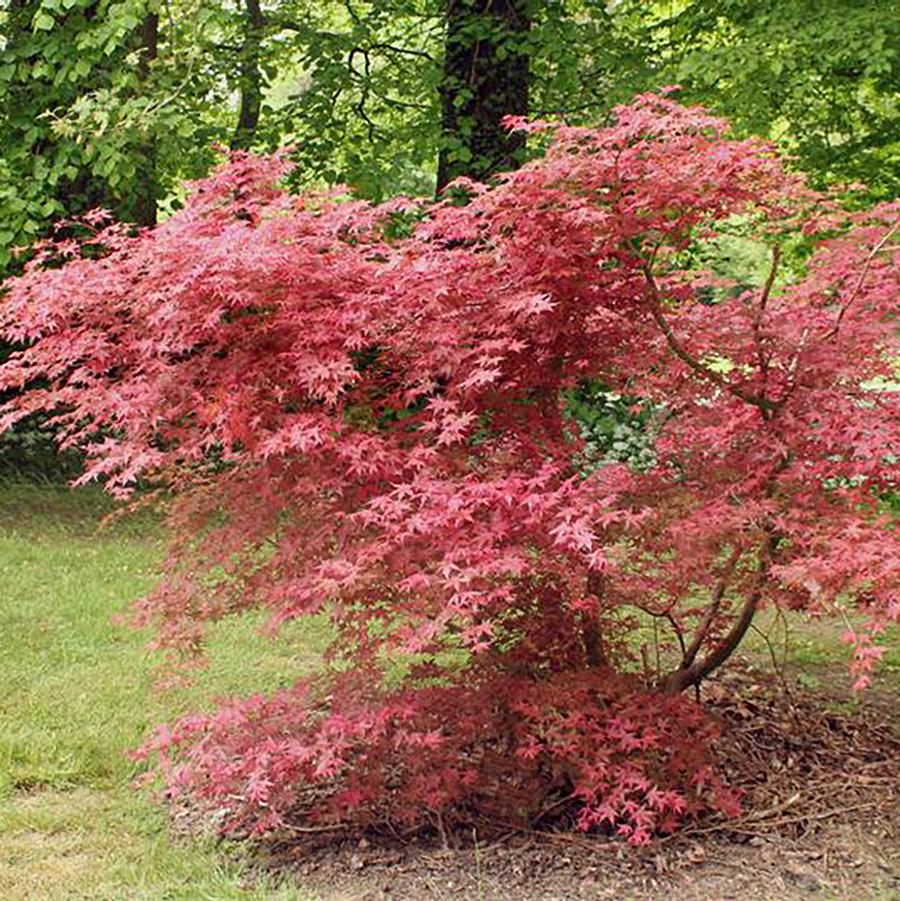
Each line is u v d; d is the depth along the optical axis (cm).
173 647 431
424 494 362
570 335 426
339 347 381
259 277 372
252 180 444
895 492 439
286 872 386
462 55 1035
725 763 464
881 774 460
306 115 1140
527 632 432
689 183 374
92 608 686
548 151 393
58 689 552
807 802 434
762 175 384
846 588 366
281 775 383
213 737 409
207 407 372
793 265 898
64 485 1016
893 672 593
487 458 410
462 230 398
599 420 927
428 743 379
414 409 444
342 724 384
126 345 404
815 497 411
